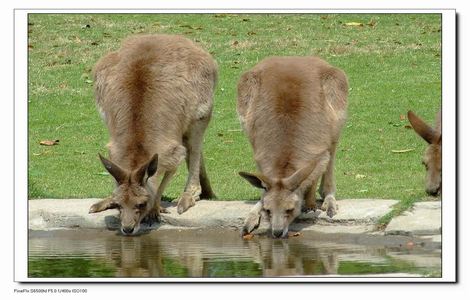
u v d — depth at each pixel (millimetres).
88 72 24703
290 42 26562
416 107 21359
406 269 10961
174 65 13641
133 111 13219
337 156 18219
